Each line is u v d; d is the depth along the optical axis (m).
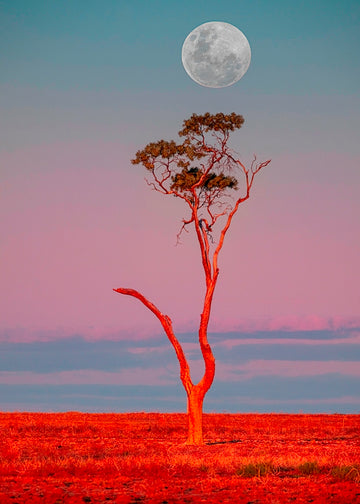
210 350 125.12
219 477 81.12
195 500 65.69
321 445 121.50
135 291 129.88
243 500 65.12
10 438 130.75
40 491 70.00
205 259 128.88
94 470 84.31
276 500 65.38
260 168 132.38
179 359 127.31
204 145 134.00
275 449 114.38
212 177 134.00
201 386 125.06
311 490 71.62
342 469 81.31
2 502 61.88
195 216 130.62
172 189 133.88
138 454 104.06
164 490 71.31
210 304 127.44
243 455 104.12
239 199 132.00
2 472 81.19
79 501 63.69
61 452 105.69
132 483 77.06
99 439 132.25
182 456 97.38
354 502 64.69
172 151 133.50
